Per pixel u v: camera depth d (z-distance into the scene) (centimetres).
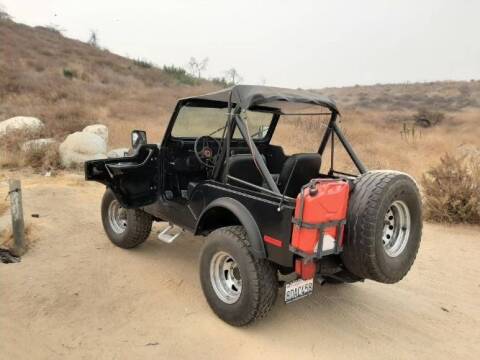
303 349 354
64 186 852
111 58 4303
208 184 408
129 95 2738
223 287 385
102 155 1030
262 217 342
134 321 382
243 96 379
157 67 4688
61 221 641
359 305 432
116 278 464
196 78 4722
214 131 488
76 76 3166
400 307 433
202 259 389
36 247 537
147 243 570
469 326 403
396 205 347
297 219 310
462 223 723
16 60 3212
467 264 553
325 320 400
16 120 1266
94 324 374
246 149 507
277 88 413
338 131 462
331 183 314
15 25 4588
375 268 323
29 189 805
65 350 337
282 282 369
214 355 340
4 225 557
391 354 353
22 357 324
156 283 457
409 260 356
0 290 422
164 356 335
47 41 4300
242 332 371
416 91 6919
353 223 318
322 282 373
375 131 2023
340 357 346
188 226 449
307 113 490
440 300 453
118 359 329
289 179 384
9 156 1009
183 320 386
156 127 1605
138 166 479
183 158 488
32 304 400
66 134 1313
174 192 494
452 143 1736
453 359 351
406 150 1540
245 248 350
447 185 734
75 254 523
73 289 434
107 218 554
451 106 5519
